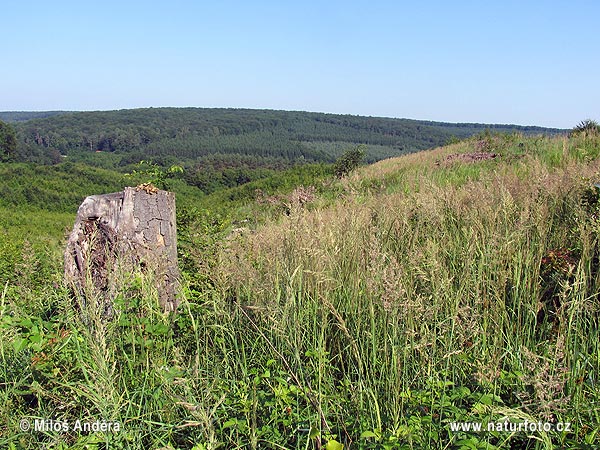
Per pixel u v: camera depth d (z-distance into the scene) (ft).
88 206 14.25
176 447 8.65
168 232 14.76
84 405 9.68
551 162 36.63
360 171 63.41
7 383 9.63
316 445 8.67
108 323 10.73
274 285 12.49
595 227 13.09
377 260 10.78
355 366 10.61
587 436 7.87
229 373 10.89
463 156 50.75
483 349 9.93
